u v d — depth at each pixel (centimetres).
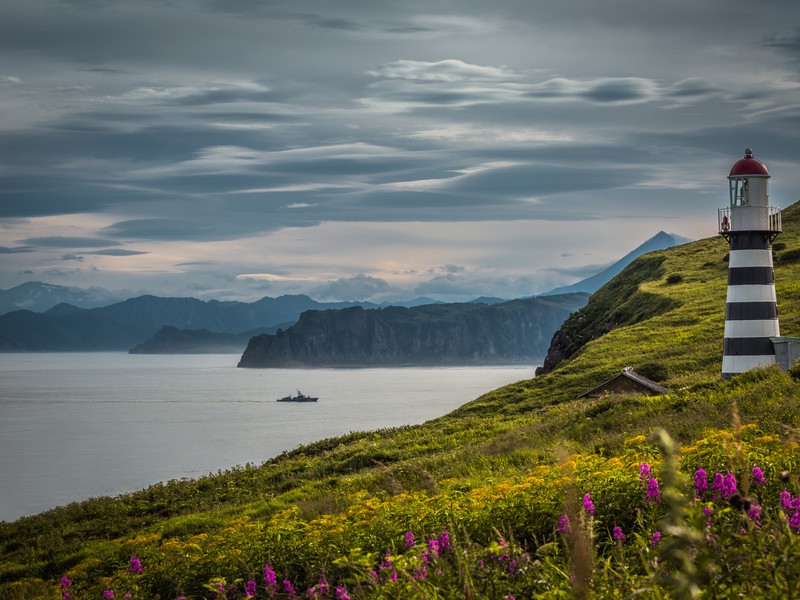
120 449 13538
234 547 1550
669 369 6038
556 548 956
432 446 4162
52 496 8469
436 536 1216
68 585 1747
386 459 4019
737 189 4706
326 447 5128
